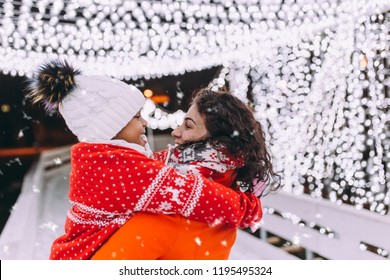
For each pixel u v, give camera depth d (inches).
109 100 45.8
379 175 136.1
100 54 178.1
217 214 43.6
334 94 152.9
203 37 167.5
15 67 192.9
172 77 262.5
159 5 136.9
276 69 169.8
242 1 137.9
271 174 55.1
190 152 49.3
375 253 135.2
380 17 134.0
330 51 143.4
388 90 146.5
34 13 147.3
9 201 358.9
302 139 156.3
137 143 48.8
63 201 321.4
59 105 47.3
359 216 135.6
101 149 44.3
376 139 135.8
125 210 43.1
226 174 49.5
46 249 182.1
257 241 189.3
